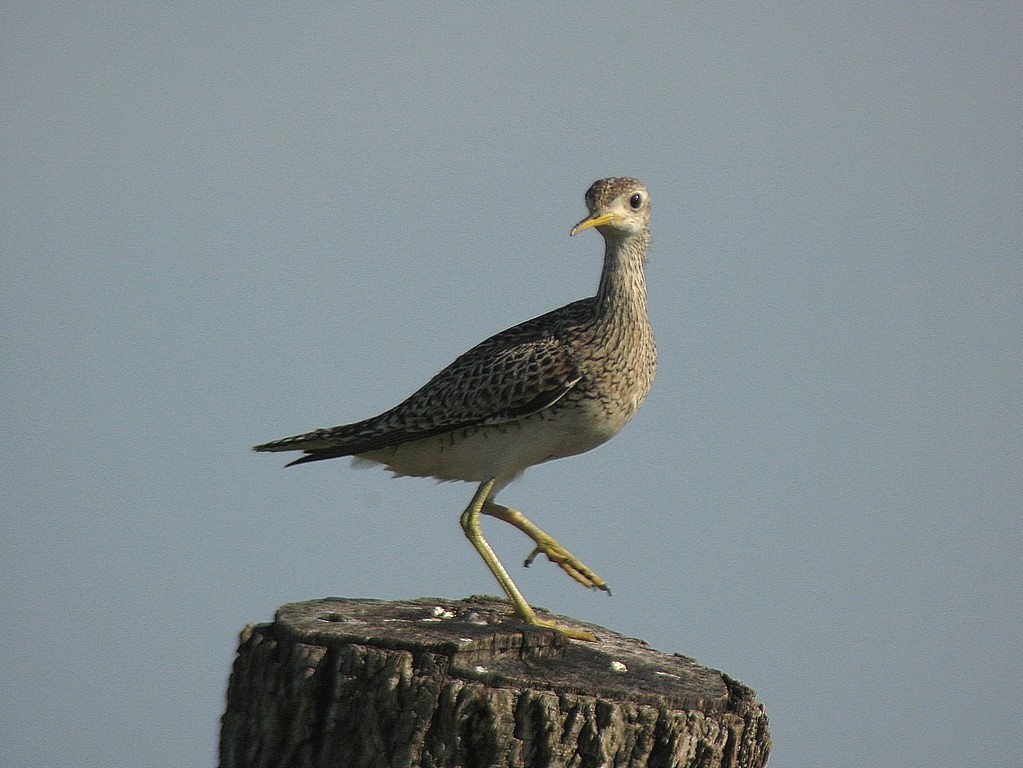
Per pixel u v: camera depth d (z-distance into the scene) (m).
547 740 9.94
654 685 10.50
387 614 11.38
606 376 13.27
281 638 10.76
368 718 10.16
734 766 10.44
